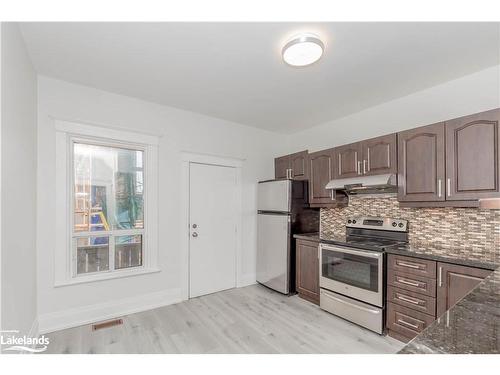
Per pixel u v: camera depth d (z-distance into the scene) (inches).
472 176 82.0
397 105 117.5
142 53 82.5
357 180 112.9
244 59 85.8
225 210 148.3
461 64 88.6
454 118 95.3
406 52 81.3
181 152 132.3
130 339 91.9
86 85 105.2
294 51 76.0
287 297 134.5
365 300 100.1
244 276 154.6
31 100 86.7
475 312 37.3
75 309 102.0
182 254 130.8
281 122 151.9
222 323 104.8
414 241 107.0
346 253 107.7
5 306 57.1
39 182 95.7
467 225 92.2
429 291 83.3
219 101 121.1
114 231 114.3
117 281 111.8
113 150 116.2
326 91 109.7
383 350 85.1
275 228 142.4
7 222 58.9
